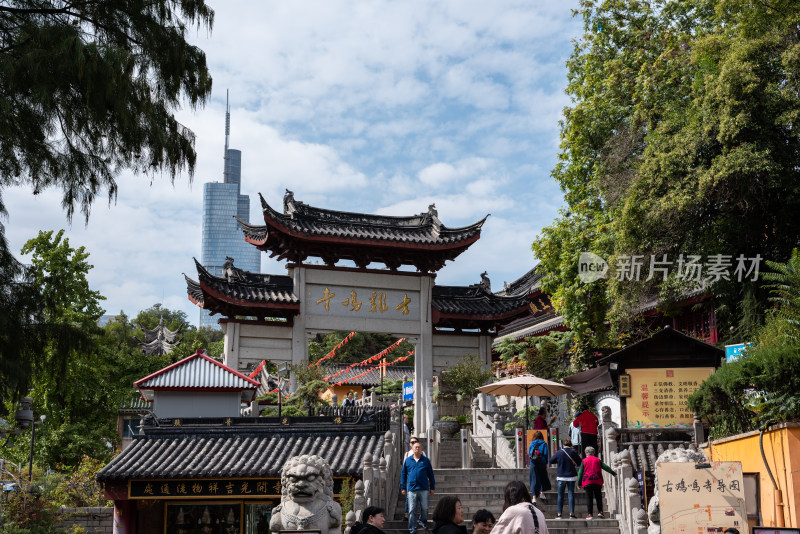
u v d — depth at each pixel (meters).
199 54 12.78
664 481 9.99
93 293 32.75
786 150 18.70
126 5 12.16
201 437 20.64
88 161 12.09
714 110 18.98
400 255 31.91
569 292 26.98
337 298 30.58
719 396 13.62
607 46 27.70
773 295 20.08
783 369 11.01
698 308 26.31
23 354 12.11
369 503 14.38
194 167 12.84
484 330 32.56
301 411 26.72
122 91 11.43
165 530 19.47
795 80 18.50
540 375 31.42
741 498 9.84
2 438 30.78
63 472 30.67
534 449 16.50
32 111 11.58
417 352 31.23
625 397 19.25
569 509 15.90
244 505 19.62
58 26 11.39
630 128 24.20
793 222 19.75
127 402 35.78
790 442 10.66
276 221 29.25
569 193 28.48
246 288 29.66
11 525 18.72
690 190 19.42
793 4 19.30
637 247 21.34
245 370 30.30
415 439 14.73
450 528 7.70
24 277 12.29
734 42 19.75
